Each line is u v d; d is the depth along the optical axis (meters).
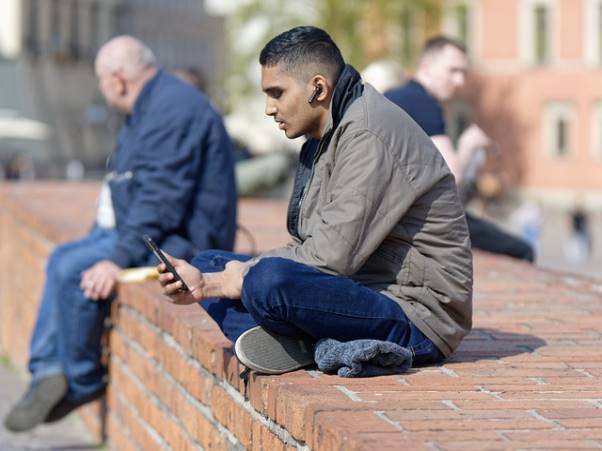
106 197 9.20
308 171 5.59
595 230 66.31
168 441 7.12
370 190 5.23
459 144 11.85
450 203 5.43
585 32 73.88
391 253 5.47
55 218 12.15
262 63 5.46
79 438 9.95
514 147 75.00
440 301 5.50
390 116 5.32
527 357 5.94
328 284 5.27
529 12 74.62
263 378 5.26
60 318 8.83
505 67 75.19
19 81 77.88
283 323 5.26
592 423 4.50
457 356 5.90
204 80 12.28
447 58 10.11
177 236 8.73
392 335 5.41
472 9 75.31
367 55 54.00
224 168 8.91
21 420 8.92
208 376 6.19
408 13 55.62
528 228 43.22
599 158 73.88
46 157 71.44
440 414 4.61
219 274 5.45
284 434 4.99
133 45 8.87
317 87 5.39
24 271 13.26
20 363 13.43
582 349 6.21
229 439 5.84
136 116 8.84
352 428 4.34
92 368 8.93
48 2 81.12
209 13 99.94
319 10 52.94
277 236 12.20
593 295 8.38
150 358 7.58
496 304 7.91
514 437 4.28
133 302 7.95
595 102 73.88
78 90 84.62
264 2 51.47
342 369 5.26
